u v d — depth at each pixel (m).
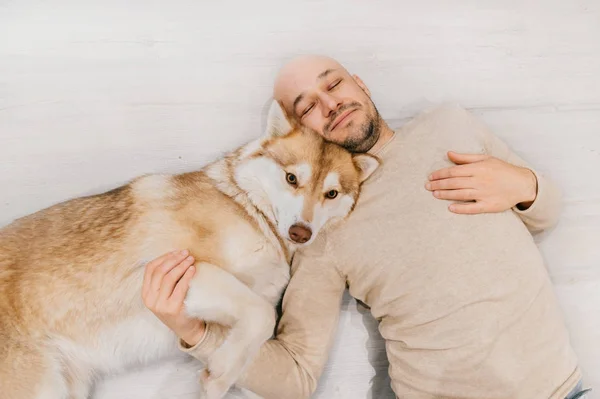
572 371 1.28
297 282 1.41
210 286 1.22
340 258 1.37
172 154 1.62
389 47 1.77
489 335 1.24
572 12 1.86
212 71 1.67
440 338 1.27
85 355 1.37
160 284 1.17
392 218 1.33
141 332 1.38
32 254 1.32
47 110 1.58
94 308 1.32
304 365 1.36
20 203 1.54
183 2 1.69
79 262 1.31
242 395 1.48
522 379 1.24
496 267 1.27
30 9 1.62
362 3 1.77
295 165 1.32
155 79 1.64
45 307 1.30
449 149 1.38
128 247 1.31
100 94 1.61
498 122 1.79
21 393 1.26
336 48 1.74
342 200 1.35
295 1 1.74
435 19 1.80
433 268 1.28
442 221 1.29
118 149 1.60
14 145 1.56
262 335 1.22
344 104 1.38
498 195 1.31
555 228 1.72
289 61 1.55
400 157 1.38
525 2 1.86
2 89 1.57
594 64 1.86
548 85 1.83
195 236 1.31
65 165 1.57
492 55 1.82
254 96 1.67
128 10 1.66
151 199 1.35
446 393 1.29
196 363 1.52
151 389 1.50
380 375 1.59
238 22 1.70
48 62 1.60
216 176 1.40
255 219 1.37
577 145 1.81
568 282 1.70
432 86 1.77
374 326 1.61
